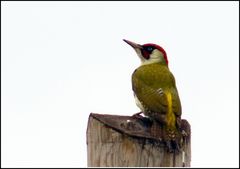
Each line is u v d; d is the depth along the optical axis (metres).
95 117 12.22
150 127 12.46
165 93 14.97
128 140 12.02
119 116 12.37
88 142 12.27
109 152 12.05
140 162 11.99
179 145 12.55
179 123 13.66
